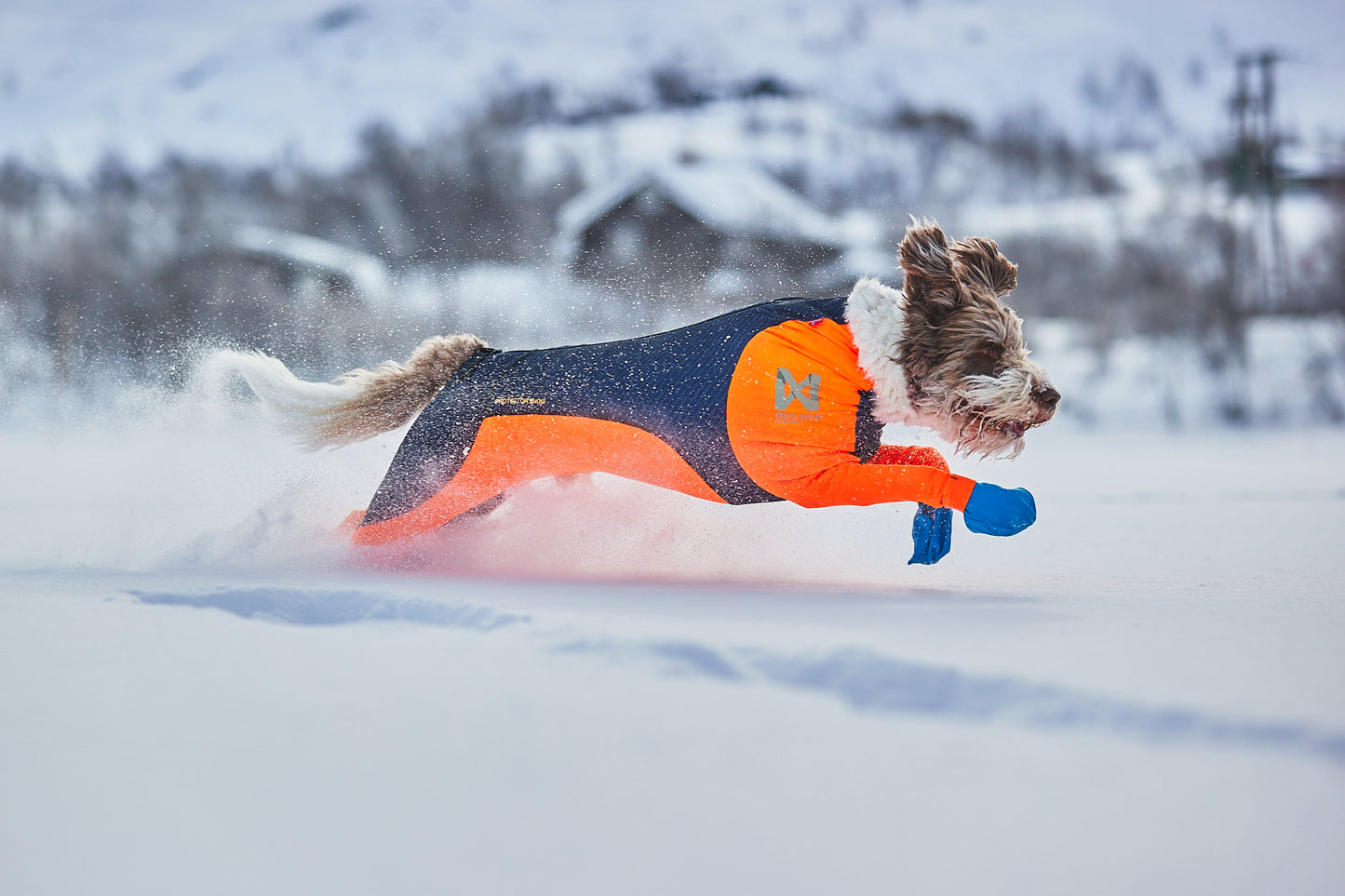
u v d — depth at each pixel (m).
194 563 5.69
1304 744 2.59
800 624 3.89
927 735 2.78
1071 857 2.21
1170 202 51.59
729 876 2.18
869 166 88.06
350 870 2.22
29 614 4.20
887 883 2.15
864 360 4.98
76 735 2.81
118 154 76.69
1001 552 6.73
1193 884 2.13
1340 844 2.23
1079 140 183.25
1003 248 51.59
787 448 4.98
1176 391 37.22
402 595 4.48
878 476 4.99
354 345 26.25
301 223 62.44
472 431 5.49
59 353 33.88
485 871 2.21
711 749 2.70
